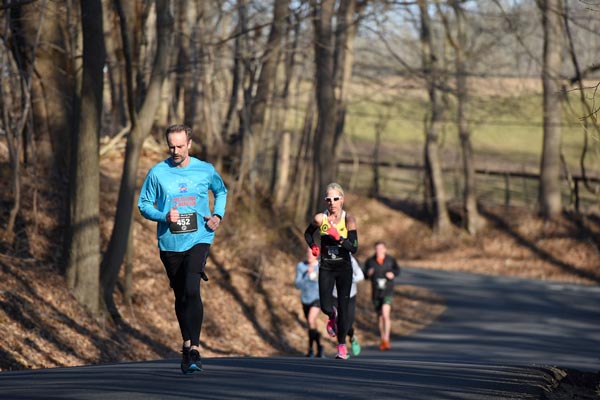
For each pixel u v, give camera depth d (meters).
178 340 32.75
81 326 28.72
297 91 60.19
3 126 32.53
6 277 28.55
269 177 62.47
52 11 34.78
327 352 36.03
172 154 14.70
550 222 76.56
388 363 19.27
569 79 45.28
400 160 105.50
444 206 80.31
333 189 19.61
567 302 52.28
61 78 36.78
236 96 50.44
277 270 45.75
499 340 36.94
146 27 38.72
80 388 13.63
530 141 111.44
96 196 30.28
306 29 47.75
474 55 61.88
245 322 38.19
